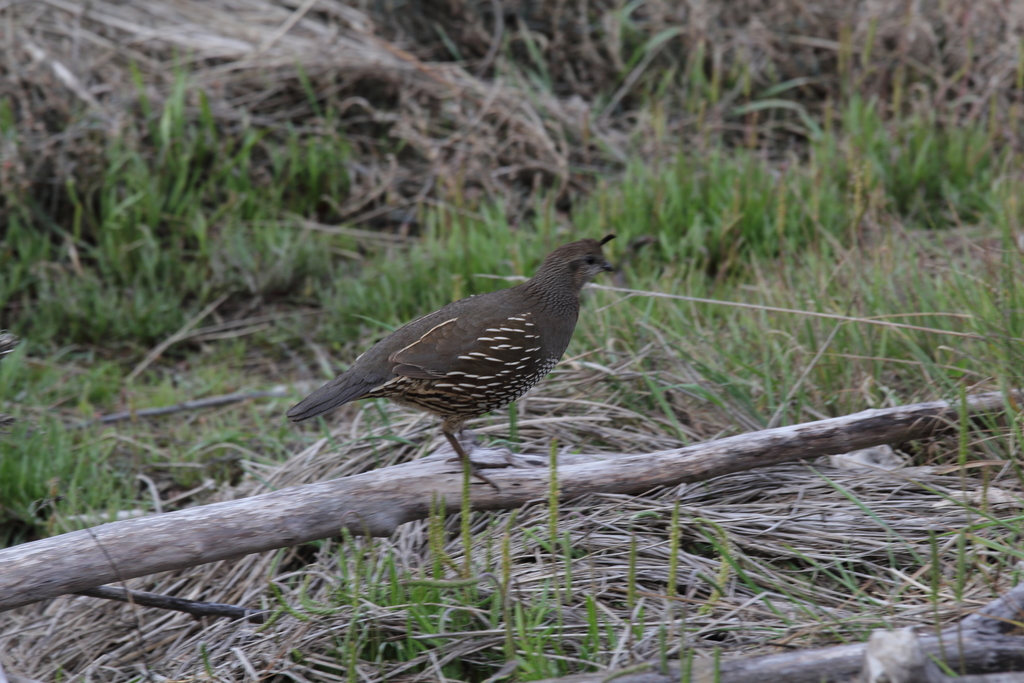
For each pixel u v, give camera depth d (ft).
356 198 46.70
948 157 44.39
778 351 28.94
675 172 43.70
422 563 24.27
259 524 22.20
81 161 44.16
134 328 41.09
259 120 48.29
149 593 23.29
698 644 20.22
